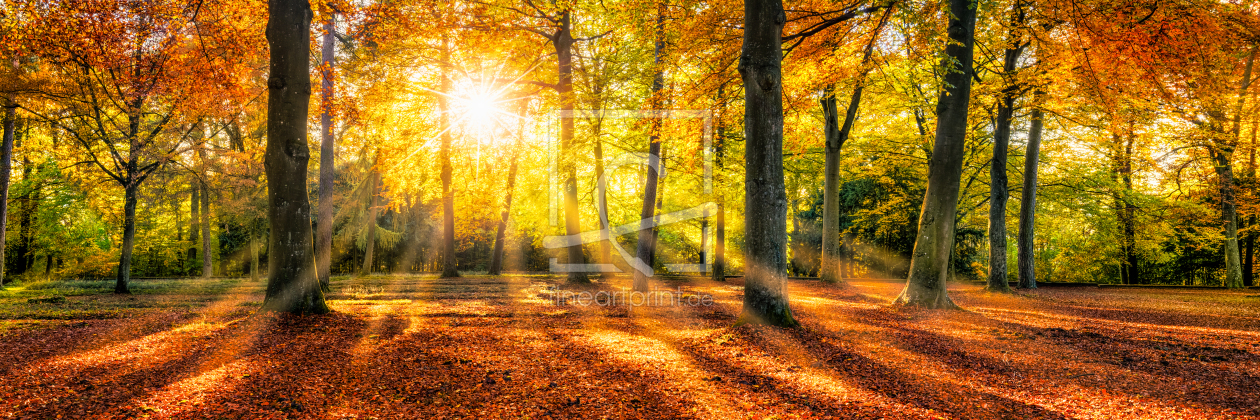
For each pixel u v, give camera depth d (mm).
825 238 19859
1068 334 8516
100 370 5559
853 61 12539
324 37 15344
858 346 7367
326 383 5340
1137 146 19375
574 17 18031
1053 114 16031
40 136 18719
